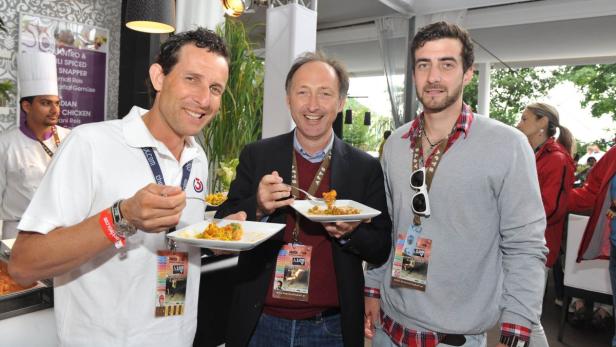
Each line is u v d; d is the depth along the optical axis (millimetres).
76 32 3742
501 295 1376
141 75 3986
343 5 7395
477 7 6824
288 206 1550
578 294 3273
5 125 3346
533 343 2357
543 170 2830
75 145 1023
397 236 1503
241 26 3838
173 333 1140
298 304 1497
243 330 1472
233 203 1615
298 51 3896
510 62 9000
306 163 1618
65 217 971
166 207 841
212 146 3822
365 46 8883
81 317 1057
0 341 1293
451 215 1366
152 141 1109
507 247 1359
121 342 1059
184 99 1052
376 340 1597
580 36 7043
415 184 1424
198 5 4031
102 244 882
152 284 1107
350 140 12945
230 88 3674
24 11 3400
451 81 1357
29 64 2742
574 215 3271
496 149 1345
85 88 3859
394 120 7906
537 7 6422
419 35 1396
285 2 4551
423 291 1390
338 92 1562
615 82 11672
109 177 1046
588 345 3340
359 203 1479
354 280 1498
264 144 1664
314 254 1527
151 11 2559
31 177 2803
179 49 1059
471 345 1365
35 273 920
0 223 2529
